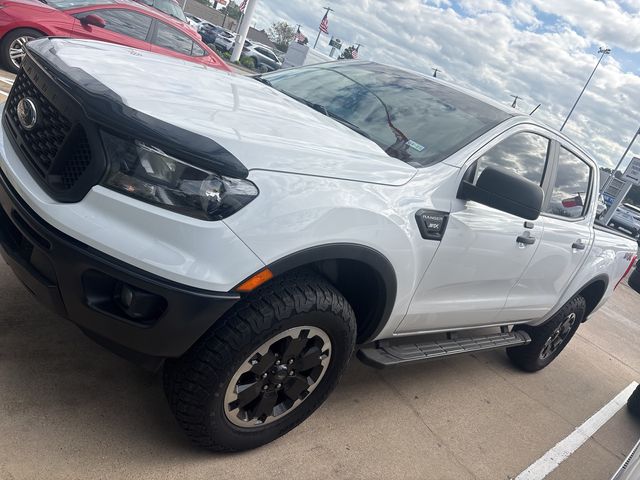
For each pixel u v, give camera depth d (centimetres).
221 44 3034
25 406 220
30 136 206
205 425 210
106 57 235
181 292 179
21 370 238
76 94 185
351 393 320
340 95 319
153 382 262
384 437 291
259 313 200
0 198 209
